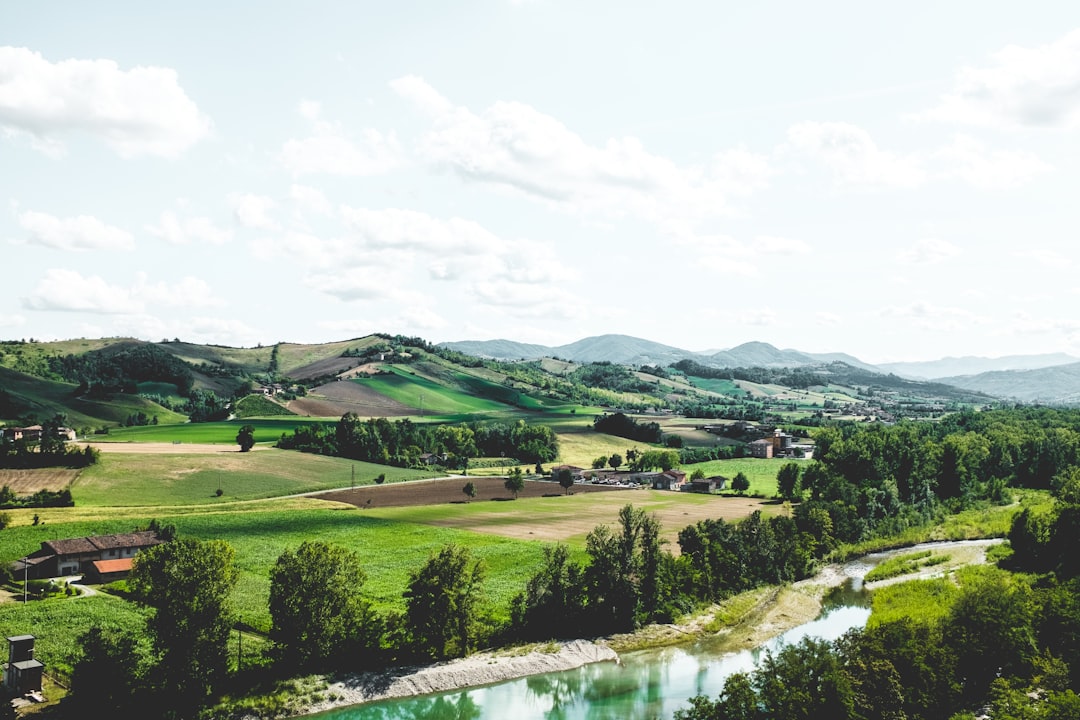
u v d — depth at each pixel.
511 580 107.81
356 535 135.50
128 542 115.06
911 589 98.94
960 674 65.62
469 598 84.31
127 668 66.00
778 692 55.47
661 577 98.88
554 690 77.12
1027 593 79.12
